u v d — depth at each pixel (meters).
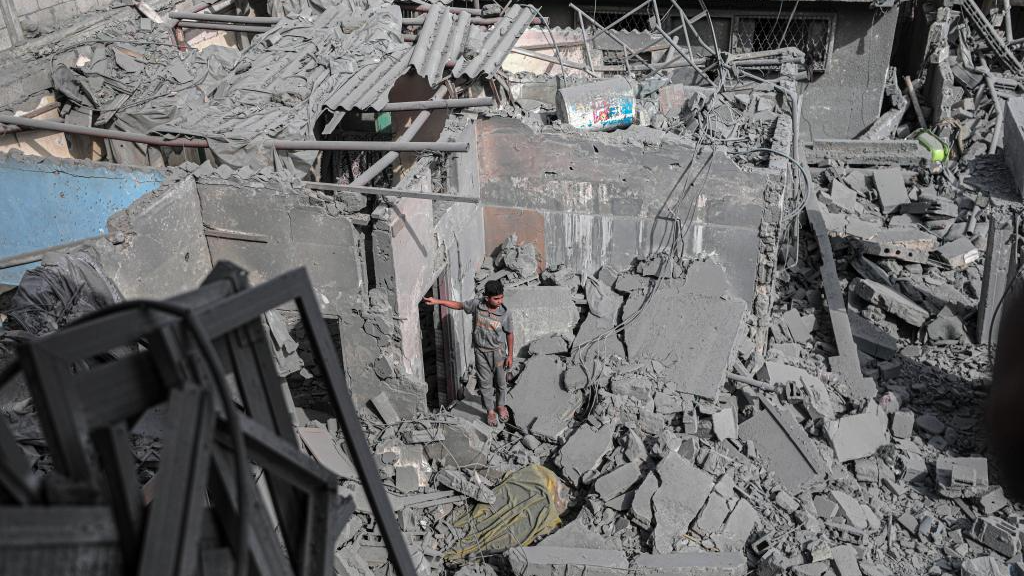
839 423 11.27
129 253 9.06
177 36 15.67
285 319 10.57
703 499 9.72
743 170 11.51
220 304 3.31
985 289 13.41
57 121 12.49
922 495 10.70
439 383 12.23
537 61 16.28
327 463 9.57
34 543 2.56
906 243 15.46
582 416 11.12
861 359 13.31
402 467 9.95
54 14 14.29
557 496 10.10
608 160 12.06
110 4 15.52
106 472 2.92
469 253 12.50
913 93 20.73
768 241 11.83
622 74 16.48
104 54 12.95
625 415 10.83
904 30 23.17
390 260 9.73
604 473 10.20
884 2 18.39
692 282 12.09
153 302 3.00
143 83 12.57
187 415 2.94
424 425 10.24
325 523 3.73
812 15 19.30
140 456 8.21
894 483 10.74
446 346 11.91
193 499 2.87
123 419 2.96
